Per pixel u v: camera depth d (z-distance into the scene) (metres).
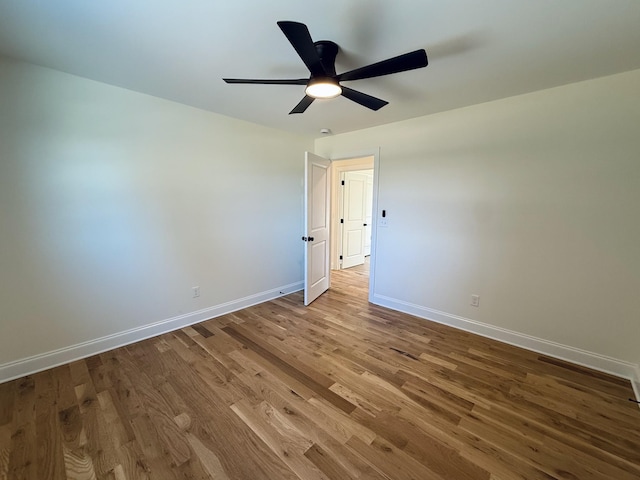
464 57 1.78
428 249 3.08
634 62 1.83
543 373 2.16
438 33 1.54
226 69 2.00
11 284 2.00
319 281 3.94
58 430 1.60
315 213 3.68
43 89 2.01
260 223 3.56
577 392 1.95
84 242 2.28
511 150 2.47
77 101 2.16
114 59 1.87
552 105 2.25
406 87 2.24
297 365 2.26
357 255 6.02
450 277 2.95
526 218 2.45
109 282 2.44
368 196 6.32
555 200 2.30
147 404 1.80
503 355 2.42
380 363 2.29
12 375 2.03
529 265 2.47
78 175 2.21
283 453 1.47
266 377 2.10
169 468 1.38
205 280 3.09
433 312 3.11
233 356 2.38
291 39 1.24
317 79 1.57
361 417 1.72
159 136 2.60
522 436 1.58
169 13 1.40
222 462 1.42
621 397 1.89
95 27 1.52
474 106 2.63
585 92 2.11
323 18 1.42
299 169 3.97
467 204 2.76
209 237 3.07
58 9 1.37
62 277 2.20
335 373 2.15
